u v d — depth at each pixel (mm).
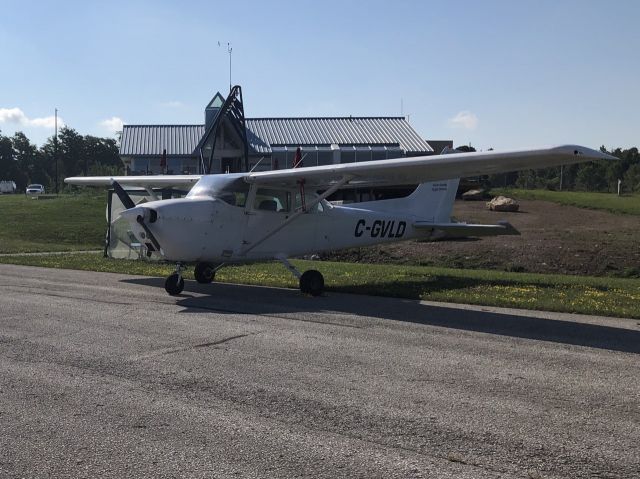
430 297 9750
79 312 7957
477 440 3727
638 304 9336
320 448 3584
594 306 9008
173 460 3400
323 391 4664
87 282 11258
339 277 12453
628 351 6219
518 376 5172
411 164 8688
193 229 9555
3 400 4359
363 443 3666
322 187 11000
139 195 16688
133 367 5254
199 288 10727
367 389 4730
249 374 5098
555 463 3406
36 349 5871
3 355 5629
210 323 7305
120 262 15203
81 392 4559
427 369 5344
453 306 9109
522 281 12250
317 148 37125
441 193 13055
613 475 3262
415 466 3352
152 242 9430
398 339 6594
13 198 43594
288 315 7996
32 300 8945
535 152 7359
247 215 10188
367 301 9477
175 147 39594
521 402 4461
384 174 9562
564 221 24547
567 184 71812
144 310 8188
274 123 40375
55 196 43156
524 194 34156
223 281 11734
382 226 12164
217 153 35312
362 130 39844
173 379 4918
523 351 6129
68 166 118625
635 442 3717
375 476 3225
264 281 11547
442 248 19344
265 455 3480
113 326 7035
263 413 4164
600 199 31812
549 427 3957
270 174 9977
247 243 10250
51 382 4797
